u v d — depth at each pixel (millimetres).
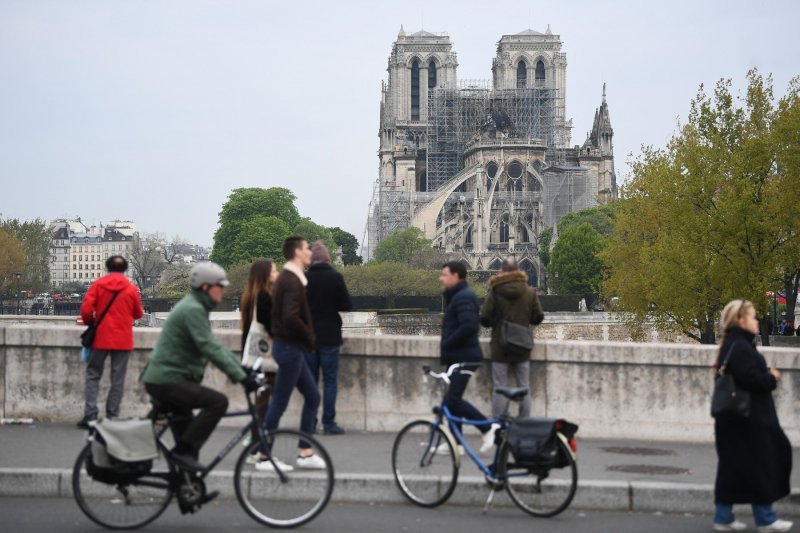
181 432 12352
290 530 12258
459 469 13750
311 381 15633
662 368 17875
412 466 13531
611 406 17953
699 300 57281
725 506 12344
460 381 14867
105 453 11922
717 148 56781
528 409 16703
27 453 15617
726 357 12359
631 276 68562
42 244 180750
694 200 56906
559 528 12375
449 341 15367
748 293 54156
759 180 55500
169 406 12344
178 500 12141
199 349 12133
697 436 17766
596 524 12625
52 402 19141
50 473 13797
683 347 17844
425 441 13508
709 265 56281
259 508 12438
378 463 15180
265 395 16391
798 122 53531
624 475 14602
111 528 12164
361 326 99500
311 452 12523
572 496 12734
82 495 12266
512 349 16609
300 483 12414
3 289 149000
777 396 17625
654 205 65125
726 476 12273
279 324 15133
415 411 18344
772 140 54219
